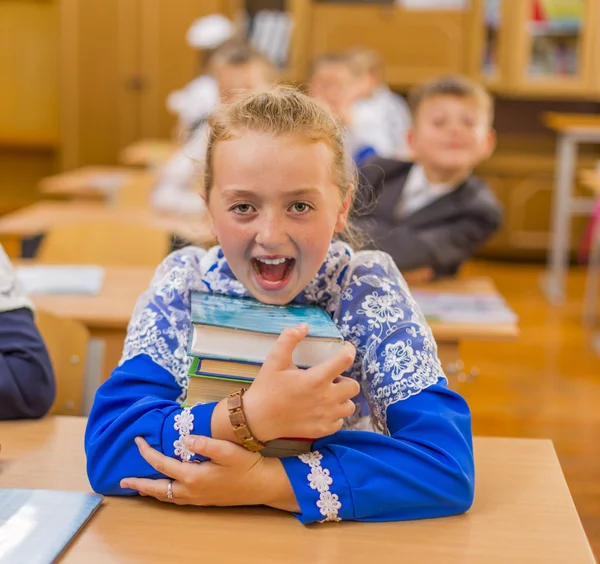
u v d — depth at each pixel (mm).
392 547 1019
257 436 1044
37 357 1396
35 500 1088
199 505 1091
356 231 1399
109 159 7246
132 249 2900
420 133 2670
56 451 1272
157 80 7109
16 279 1472
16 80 7258
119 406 1171
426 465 1089
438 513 1089
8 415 1382
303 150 1074
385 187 2691
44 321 1746
